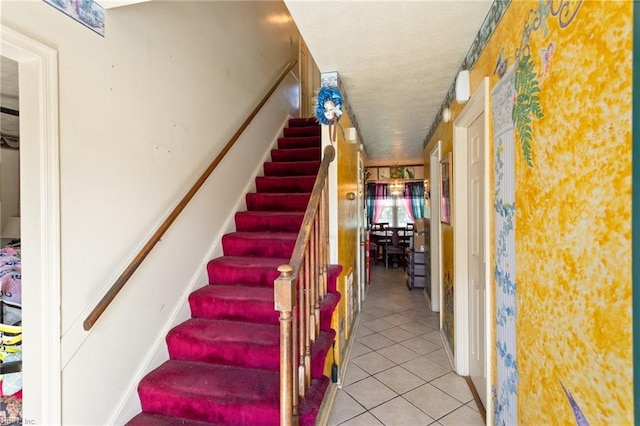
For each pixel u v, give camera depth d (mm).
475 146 2148
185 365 1812
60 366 1259
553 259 973
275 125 3930
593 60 774
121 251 1575
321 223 1936
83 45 1365
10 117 2377
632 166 652
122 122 1588
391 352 2928
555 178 958
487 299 1579
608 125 723
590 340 798
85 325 1314
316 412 1434
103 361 1466
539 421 1072
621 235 687
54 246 1229
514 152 1266
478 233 2105
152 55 1813
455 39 1854
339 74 2369
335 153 2203
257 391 1560
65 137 1283
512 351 1308
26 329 1226
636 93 638
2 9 1069
